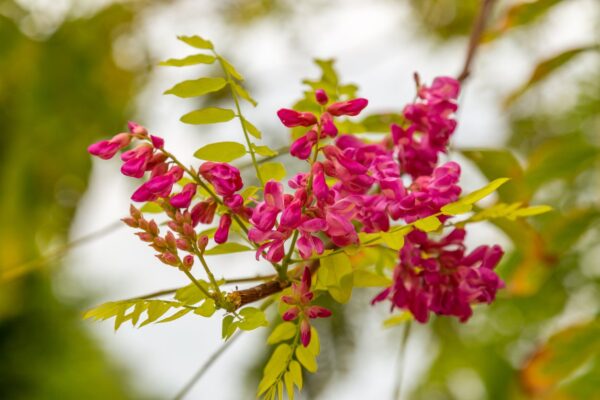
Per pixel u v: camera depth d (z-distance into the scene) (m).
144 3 1.99
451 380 1.72
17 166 2.09
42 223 2.20
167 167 1.00
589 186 1.57
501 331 1.63
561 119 1.73
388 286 1.07
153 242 0.99
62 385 3.07
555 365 1.32
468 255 1.05
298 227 0.99
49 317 3.06
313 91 1.13
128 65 2.06
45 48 2.04
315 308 1.00
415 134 1.10
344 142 1.05
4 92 2.07
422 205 1.01
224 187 0.99
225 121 1.02
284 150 1.13
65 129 2.09
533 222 1.51
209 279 0.99
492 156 1.17
